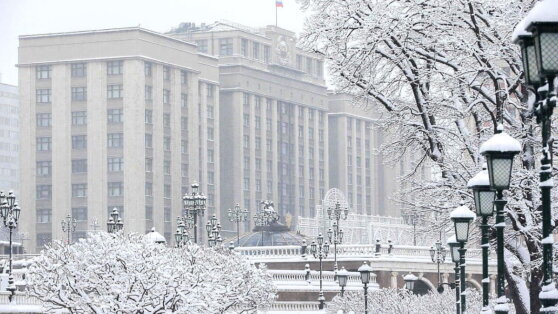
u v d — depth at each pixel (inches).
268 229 5575.8
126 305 2041.1
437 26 1786.4
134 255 2068.2
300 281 4099.4
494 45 1726.1
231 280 2549.2
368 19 1787.6
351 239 5698.8
